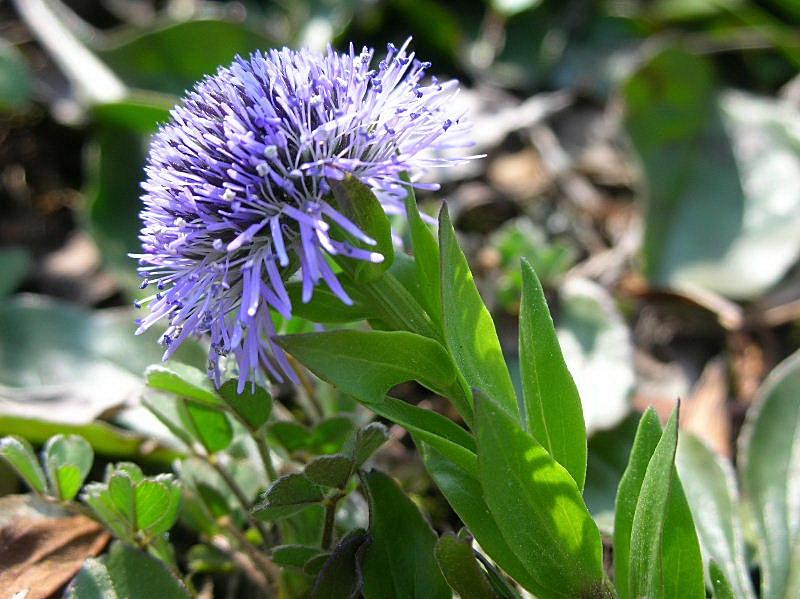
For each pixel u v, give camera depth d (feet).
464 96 0.40
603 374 0.26
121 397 0.25
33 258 0.35
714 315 0.30
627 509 0.16
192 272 0.16
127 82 0.37
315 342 0.15
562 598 0.16
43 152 0.39
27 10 0.39
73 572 0.20
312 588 0.17
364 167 0.16
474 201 0.36
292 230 0.16
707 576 0.20
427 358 0.16
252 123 0.16
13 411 0.23
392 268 0.17
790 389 0.23
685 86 0.34
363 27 0.42
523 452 0.15
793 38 0.39
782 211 0.32
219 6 0.45
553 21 0.43
